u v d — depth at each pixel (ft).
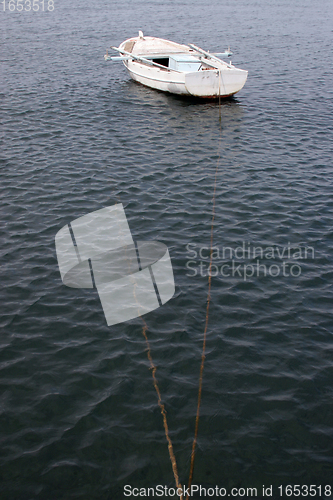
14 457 19.27
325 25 136.56
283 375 23.58
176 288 29.81
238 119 62.08
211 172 46.75
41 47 98.94
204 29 126.82
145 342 25.49
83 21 132.36
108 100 68.33
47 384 22.79
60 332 26.05
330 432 20.71
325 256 33.42
